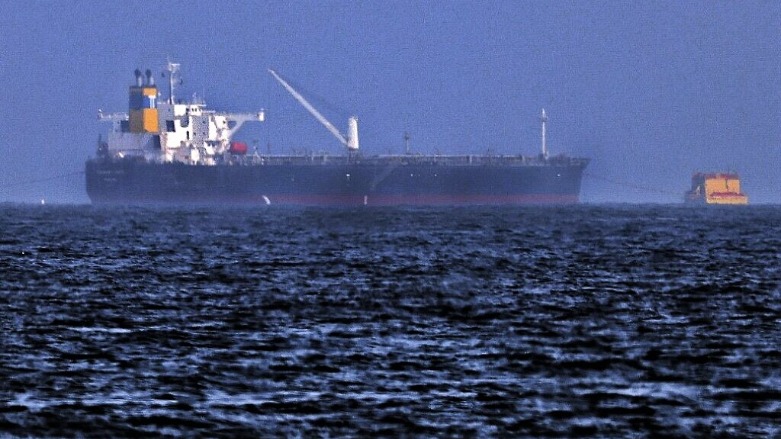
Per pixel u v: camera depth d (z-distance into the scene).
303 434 143.62
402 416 151.00
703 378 172.38
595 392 163.38
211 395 161.50
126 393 162.50
